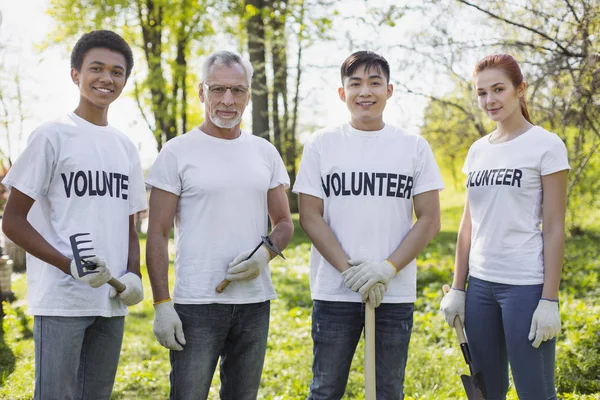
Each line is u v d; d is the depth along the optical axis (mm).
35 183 2762
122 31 17203
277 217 3281
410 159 3176
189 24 16234
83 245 2801
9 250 11359
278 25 13227
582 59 6016
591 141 6867
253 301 3061
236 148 3107
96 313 2857
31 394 4594
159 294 2971
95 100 2920
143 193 3158
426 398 4215
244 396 3160
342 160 3158
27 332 6512
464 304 3361
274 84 15859
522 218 3125
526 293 3074
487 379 3281
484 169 3254
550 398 3094
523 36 6926
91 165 2852
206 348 3006
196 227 3014
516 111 3240
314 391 3146
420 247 3115
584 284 7781
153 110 16969
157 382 5062
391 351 3119
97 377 2973
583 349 4879
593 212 10906
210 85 3020
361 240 3111
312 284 3268
